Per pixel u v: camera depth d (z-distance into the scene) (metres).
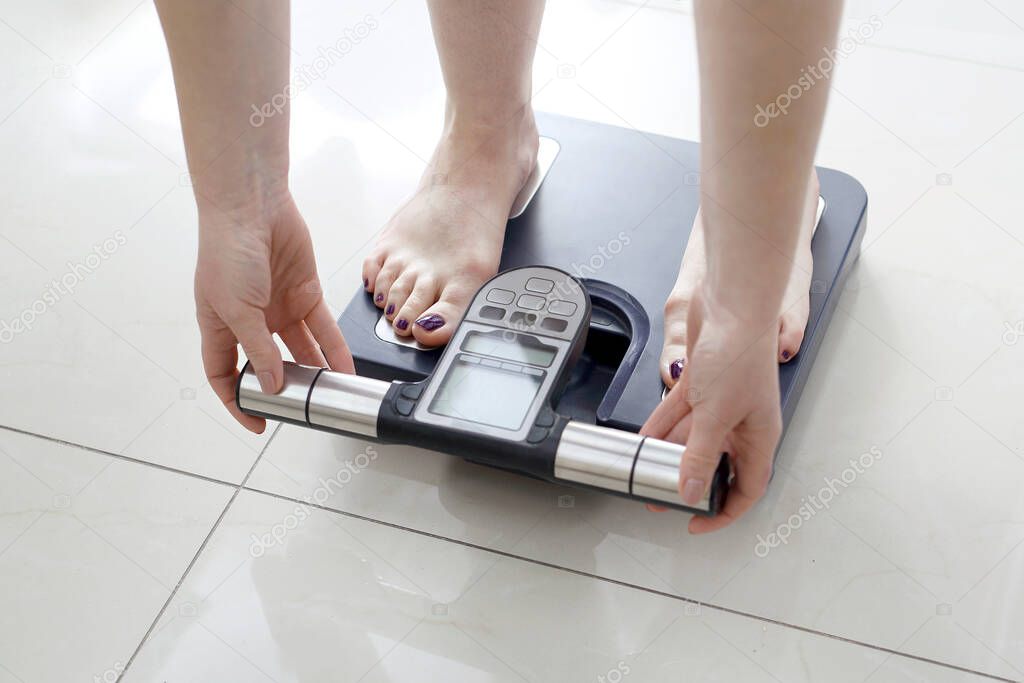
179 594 0.99
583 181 1.23
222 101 0.82
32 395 1.16
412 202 1.17
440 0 1.06
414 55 1.54
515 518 1.03
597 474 0.85
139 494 1.07
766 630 0.93
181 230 1.34
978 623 0.93
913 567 0.97
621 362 1.08
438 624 0.95
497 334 0.97
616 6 1.62
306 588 0.98
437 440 0.90
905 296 1.20
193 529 1.04
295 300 0.98
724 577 0.97
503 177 1.17
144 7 1.63
